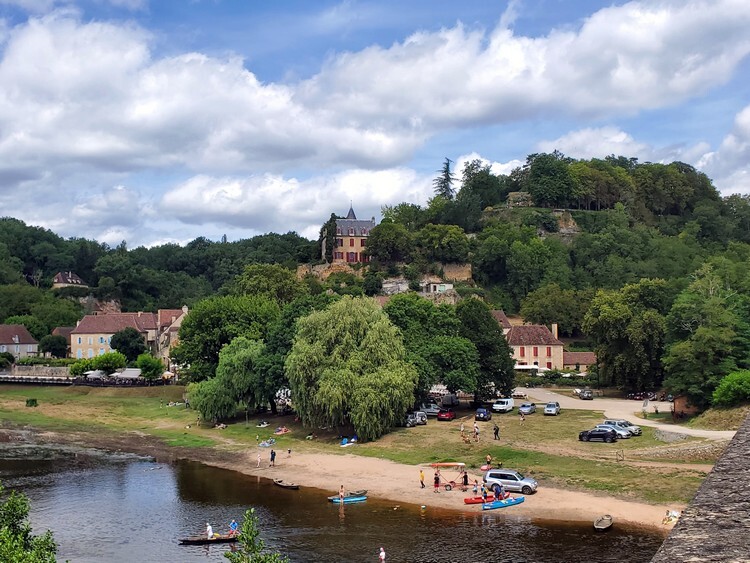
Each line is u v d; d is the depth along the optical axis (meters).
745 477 15.38
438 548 47.34
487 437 77.81
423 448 75.25
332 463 72.56
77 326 174.38
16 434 95.94
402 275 197.88
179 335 116.56
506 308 185.62
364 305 88.88
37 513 58.22
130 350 159.62
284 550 47.84
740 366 80.94
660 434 72.25
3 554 26.00
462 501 58.28
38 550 27.62
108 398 125.69
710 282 90.12
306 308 98.69
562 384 124.88
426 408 94.62
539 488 59.88
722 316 81.00
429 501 58.69
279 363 92.94
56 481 69.25
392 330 86.00
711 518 13.34
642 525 50.19
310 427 89.88
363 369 81.56
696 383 80.44
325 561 45.59
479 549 46.88
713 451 62.97
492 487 60.06
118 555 47.78
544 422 85.25
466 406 101.81
